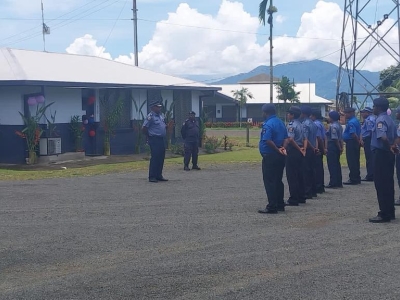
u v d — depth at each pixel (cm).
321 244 891
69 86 2348
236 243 904
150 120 1714
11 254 854
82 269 772
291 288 681
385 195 1063
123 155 2662
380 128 1049
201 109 3150
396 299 643
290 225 1045
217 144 3089
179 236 959
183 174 1948
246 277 725
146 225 1057
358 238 933
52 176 1891
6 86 2277
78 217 1145
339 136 1587
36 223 1086
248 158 2558
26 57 2625
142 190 1540
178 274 741
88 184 1672
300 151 1274
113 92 2695
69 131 2461
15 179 1809
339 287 684
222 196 1423
